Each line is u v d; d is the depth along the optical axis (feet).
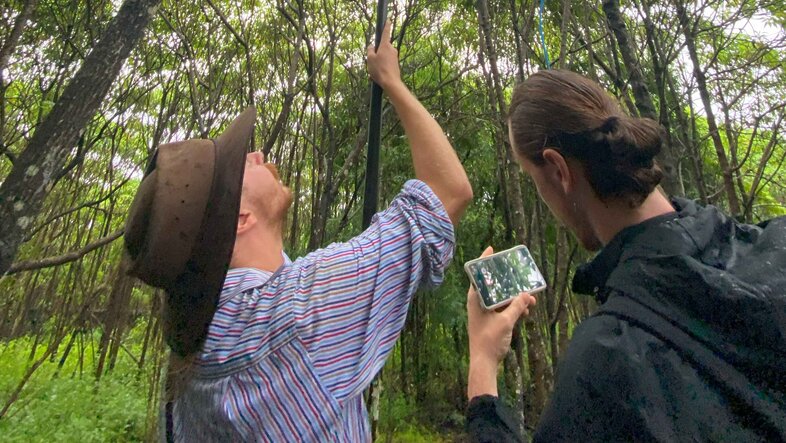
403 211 3.01
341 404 2.49
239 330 2.64
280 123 10.21
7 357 24.04
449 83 18.38
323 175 16.24
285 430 2.45
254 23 16.60
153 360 16.74
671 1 10.08
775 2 10.73
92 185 22.95
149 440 14.57
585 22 10.85
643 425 1.81
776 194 16.60
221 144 2.83
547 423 2.04
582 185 2.46
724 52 13.52
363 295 2.70
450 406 22.81
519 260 3.22
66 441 14.24
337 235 14.62
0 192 5.31
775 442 1.74
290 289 2.71
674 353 1.91
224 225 2.61
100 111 15.87
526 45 10.34
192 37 15.58
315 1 16.16
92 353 24.32
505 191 12.48
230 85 17.22
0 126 10.17
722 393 1.83
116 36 5.88
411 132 3.29
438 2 17.08
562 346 10.26
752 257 2.08
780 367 1.81
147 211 2.76
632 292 2.10
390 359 21.67
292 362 2.53
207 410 2.58
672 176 6.44
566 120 2.40
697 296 1.95
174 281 2.65
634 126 2.30
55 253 25.25
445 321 20.13
